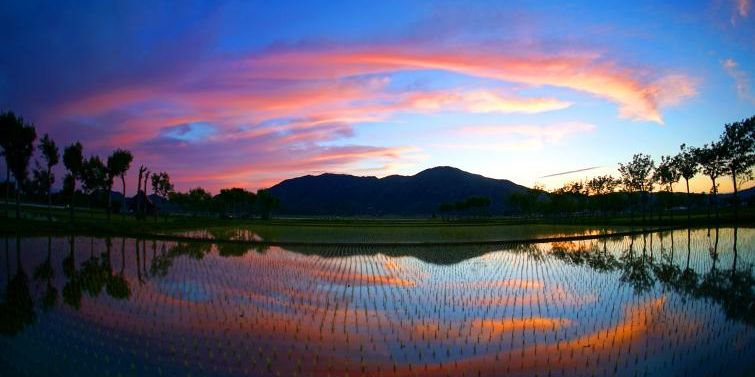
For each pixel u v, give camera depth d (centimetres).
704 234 5881
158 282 2542
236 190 13562
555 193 13288
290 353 1391
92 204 12300
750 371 1276
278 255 3906
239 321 1742
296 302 2094
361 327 1698
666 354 1425
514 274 2962
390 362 1343
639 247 4622
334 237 5794
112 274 2794
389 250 4381
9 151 5528
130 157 7088
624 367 1318
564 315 1908
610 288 2495
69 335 1513
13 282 2489
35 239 4734
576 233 6412
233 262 3425
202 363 1282
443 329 1688
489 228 7812
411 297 2239
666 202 10906
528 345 1515
